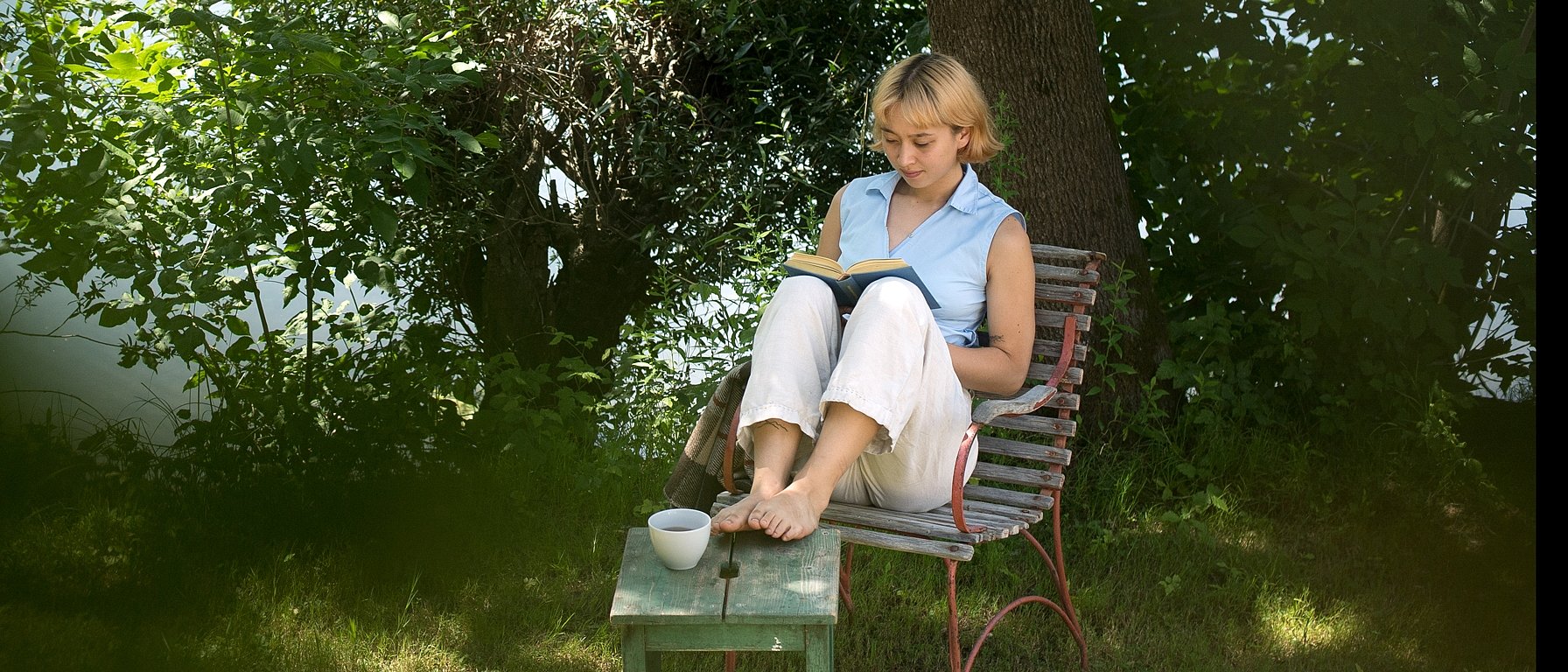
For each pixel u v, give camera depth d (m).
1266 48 4.20
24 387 4.54
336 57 3.74
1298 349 4.14
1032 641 3.10
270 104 3.99
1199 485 3.98
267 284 5.28
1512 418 4.11
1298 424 4.21
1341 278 4.00
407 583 3.36
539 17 5.22
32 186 3.78
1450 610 3.23
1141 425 4.09
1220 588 3.33
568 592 3.36
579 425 4.31
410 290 5.48
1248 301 4.36
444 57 4.03
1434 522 3.73
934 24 4.18
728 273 5.42
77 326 4.68
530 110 5.47
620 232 5.75
